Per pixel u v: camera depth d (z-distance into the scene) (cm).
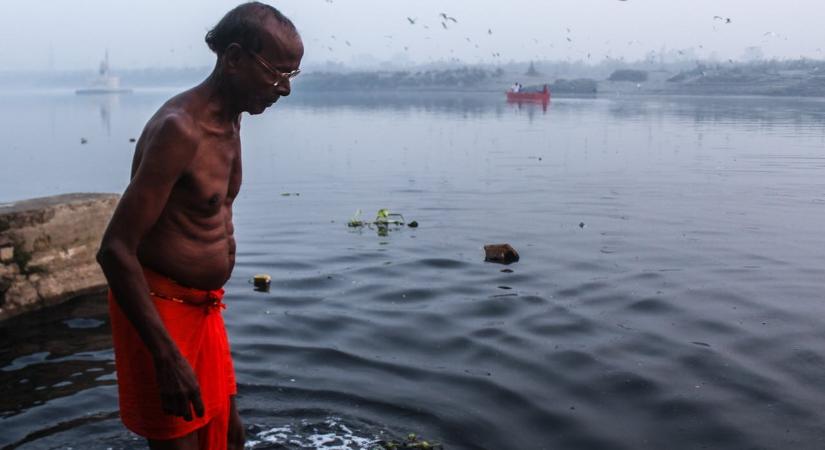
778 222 990
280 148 2180
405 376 495
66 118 4372
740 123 2948
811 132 2486
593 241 878
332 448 401
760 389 464
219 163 315
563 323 585
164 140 293
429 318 603
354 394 468
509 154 1928
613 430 417
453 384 481
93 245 729
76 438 417
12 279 655
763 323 580
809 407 441
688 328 571
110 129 3316
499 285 691
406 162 1764
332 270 756
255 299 663
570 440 408
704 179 1420
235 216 1077
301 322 601
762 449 396
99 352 556
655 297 646
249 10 311
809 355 516
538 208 1113
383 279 719
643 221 1004
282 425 428
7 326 621
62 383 494
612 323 584
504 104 5394
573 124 3083
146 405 314
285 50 310
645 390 465
